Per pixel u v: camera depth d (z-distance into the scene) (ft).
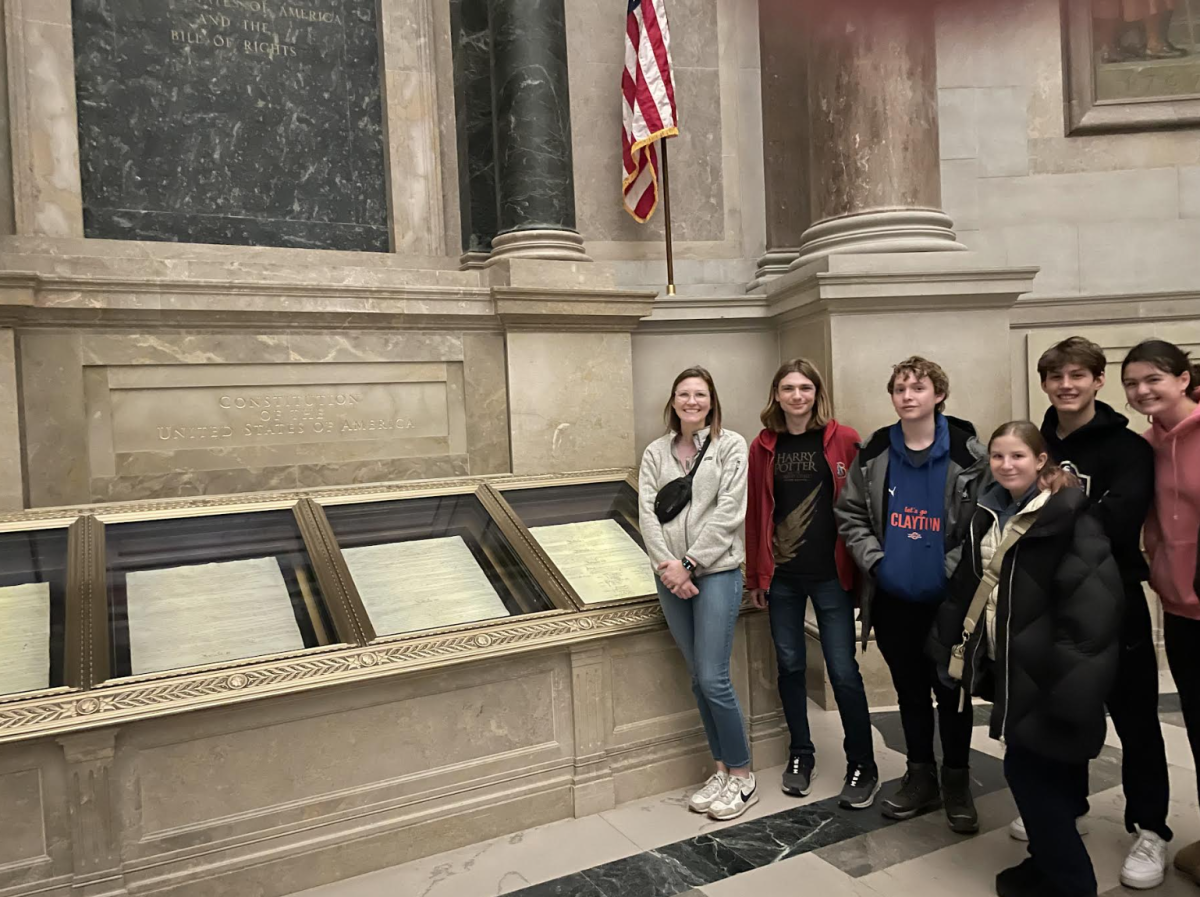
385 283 15.56
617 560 12.27
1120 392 18.29
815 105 16.35
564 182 16.51
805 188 18.69
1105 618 7.68
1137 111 18.99
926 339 15.05
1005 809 10.51
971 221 19.11
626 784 11.08
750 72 18.95
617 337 15.94
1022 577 8.14
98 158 14.71
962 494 9.40
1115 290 19.16
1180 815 10.16
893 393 9.78
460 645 9.87
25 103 13.94
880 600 10.19
